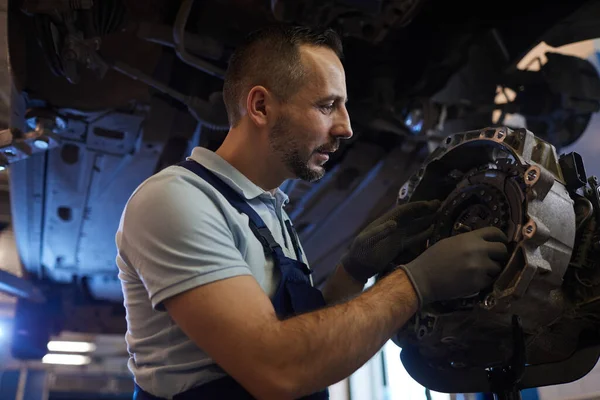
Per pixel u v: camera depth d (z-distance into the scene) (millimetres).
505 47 2686
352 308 935
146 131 2652
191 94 2523
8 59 2086
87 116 2535
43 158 2781
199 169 1130
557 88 2861
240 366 882
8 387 6664
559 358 1219
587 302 1130
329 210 3227
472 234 1010
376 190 3037
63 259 3787
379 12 2096
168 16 2416
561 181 1127
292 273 1091
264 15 2424
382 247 1217
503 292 966
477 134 1153
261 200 1203
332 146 1183
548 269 975
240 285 934
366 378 3906
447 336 1083
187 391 994
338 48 1233
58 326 4168
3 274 3553
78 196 3043
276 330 893
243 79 1190
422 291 973
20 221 3318
